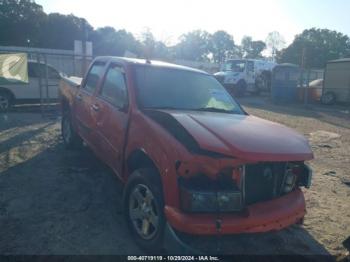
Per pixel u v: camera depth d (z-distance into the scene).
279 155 3.01
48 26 61.28
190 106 4.18
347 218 4.60
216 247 3.23
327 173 6.63
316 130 11.48
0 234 3.49
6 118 9.88
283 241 3.82
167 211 2.90
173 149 2.96
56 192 4.64
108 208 4.25
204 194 2.79
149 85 4.20
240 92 23.39
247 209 2.94
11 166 5.59
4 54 9.40
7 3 59.41
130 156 3.72
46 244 3.37
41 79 10.70
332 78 20.38
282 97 21.20
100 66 5.33
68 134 6.60
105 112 4.45
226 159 2.86
